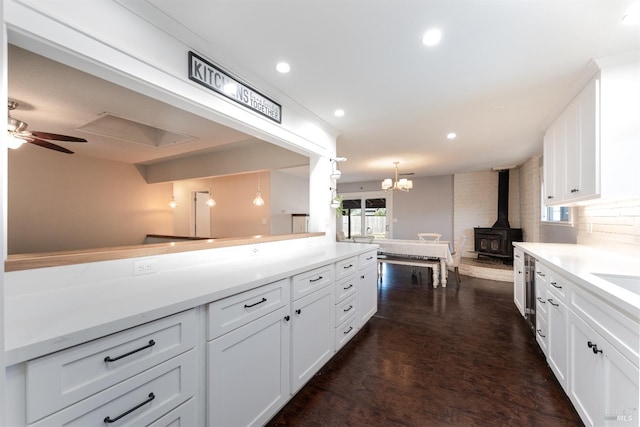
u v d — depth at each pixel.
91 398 0.85
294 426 1.55
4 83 0.80
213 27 1.56
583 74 2.04
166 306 1.03
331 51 1.79
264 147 4.25
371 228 8.38
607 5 1.38
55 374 0.78
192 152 4.75
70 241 4.97
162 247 1.66
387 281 5.05
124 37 1.35
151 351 1.00
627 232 2.20
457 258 4.77
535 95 2.42
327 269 2.14
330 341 2.18
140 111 2.73
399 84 2.24
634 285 1.59
